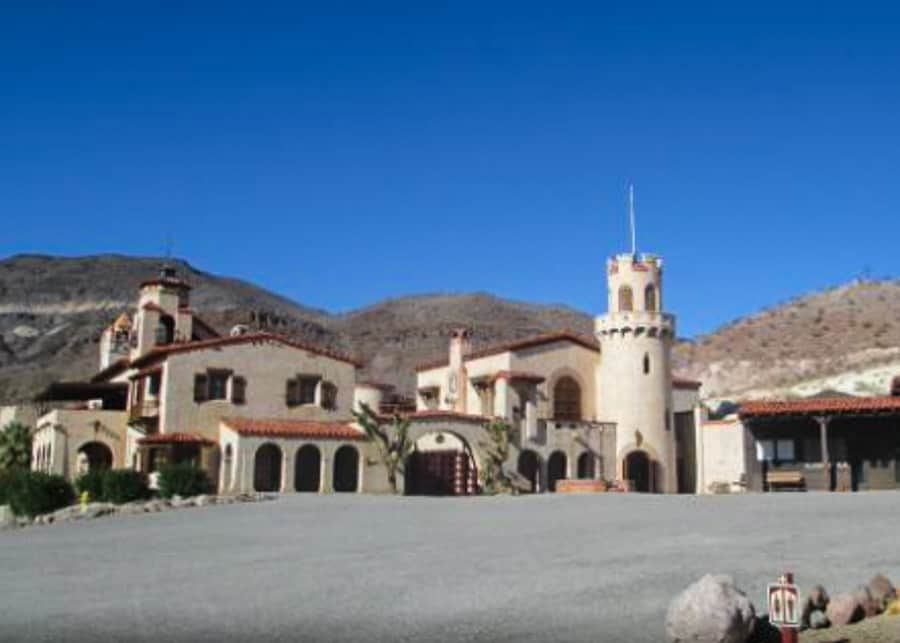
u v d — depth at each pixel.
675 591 17.44
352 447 53.44
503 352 61.16
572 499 40.28
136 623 16.50
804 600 15.13
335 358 58.12
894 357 112.31
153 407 54.31
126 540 29.27
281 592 18.89
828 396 78.44
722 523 27.48
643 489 61.22
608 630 14.84
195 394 53.34
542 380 59.69
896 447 51.72
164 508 39.31
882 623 14.56
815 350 127.94
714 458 60.53
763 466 55.34
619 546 23.22
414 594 18.14
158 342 62.66
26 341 181.75
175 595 19.03
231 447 51.06
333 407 57.59
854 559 20.33
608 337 63.00
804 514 29.41
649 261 64.38
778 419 54.62
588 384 63.53
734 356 135.25
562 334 62.97
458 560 22.02
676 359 142.12
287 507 38.34
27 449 62.16
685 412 62.94
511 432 57.47
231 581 20.41
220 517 35.16
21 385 127.81
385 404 69.88
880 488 51.69
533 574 19.67
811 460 54.03
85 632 15.85
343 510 36.56
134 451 55.38
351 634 15.19
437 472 59.91
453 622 15.75
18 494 39.84
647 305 63.66
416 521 31.72
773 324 144.62
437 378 68.38
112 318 196.12
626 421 61.50
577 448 59.84
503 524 29.75
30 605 18.45
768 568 19.45
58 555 26.23
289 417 56.03
